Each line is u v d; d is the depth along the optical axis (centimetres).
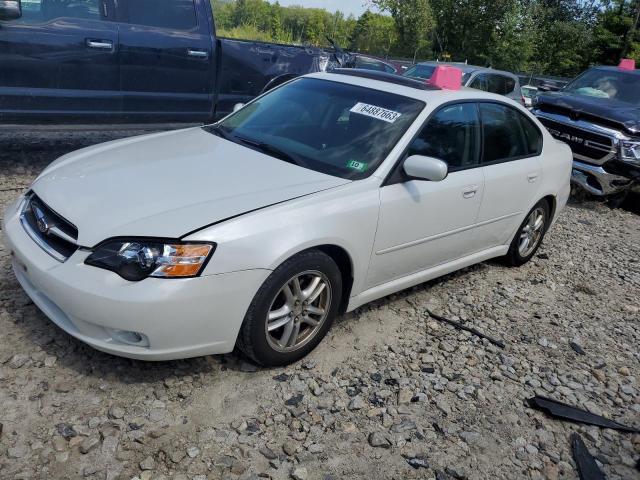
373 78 447
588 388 378
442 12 3522
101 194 317
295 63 769
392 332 404
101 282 280
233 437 286
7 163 631
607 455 321
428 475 284
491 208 463
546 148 536
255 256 300
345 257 355
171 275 283
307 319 343
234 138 411
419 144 394
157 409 296
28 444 264
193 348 300
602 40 4078
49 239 311
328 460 282
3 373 303
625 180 826
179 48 650
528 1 3575
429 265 432
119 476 255
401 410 324
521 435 324
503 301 484
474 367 379
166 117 672
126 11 612
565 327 457
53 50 566
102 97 612
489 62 3450
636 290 562
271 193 329
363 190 355
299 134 404
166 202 309
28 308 359
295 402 315
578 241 693
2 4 522
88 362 320
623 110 850
